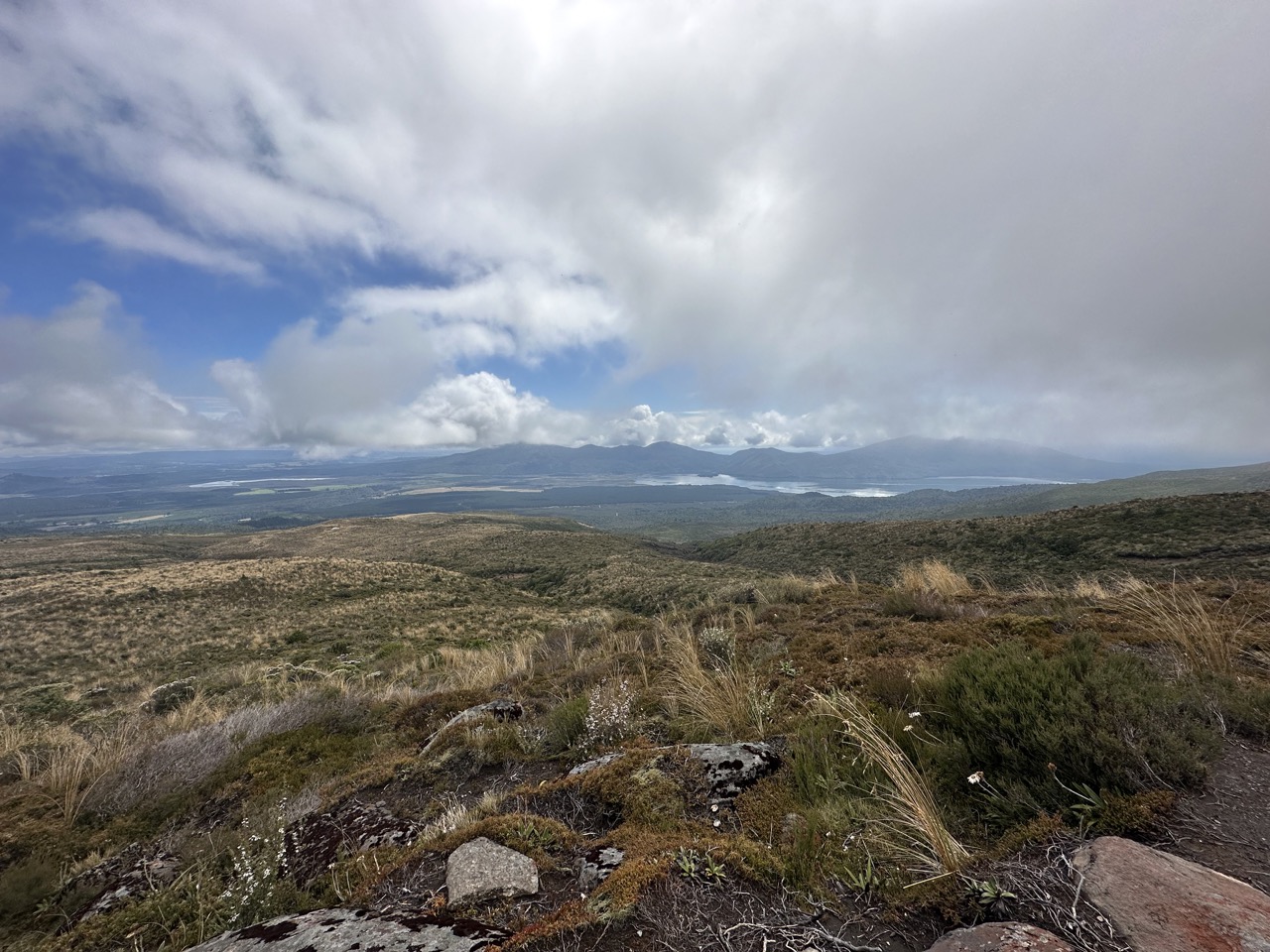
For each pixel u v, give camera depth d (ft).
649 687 20.97
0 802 19.53
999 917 6.79
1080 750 8.96
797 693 17.22
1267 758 9.24
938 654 17.98
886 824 9.18
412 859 10.65
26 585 121.29
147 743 23.91
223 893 11.23
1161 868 6.68
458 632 95.81
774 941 6.96
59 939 11.44
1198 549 95.04
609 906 7.63
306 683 49.67
